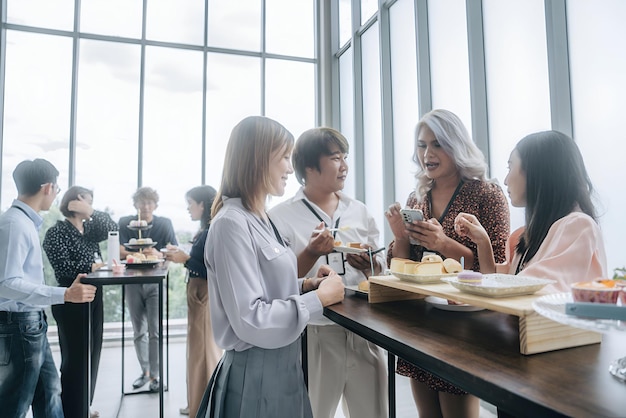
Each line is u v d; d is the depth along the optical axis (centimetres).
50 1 475
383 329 98
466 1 285
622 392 60
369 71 467
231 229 106
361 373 155
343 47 529
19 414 185
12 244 181
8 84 460
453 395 141
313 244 145
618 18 189
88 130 481
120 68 499
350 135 515
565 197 116
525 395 59
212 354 267
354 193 486
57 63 475
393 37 404
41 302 185
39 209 200
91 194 285
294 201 172
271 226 123
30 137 463
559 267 101
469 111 296
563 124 217
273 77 561
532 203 121
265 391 109
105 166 485
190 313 268
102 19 496
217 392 113
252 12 553
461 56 305
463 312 117
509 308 81
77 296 192
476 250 145
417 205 168
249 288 103
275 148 117
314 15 579
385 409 158
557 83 219
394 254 157
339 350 154
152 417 277
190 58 527
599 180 201
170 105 513
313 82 575
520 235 132
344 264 167
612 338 91
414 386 155
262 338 102
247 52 548
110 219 311
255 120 118
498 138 270
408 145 380
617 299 71
